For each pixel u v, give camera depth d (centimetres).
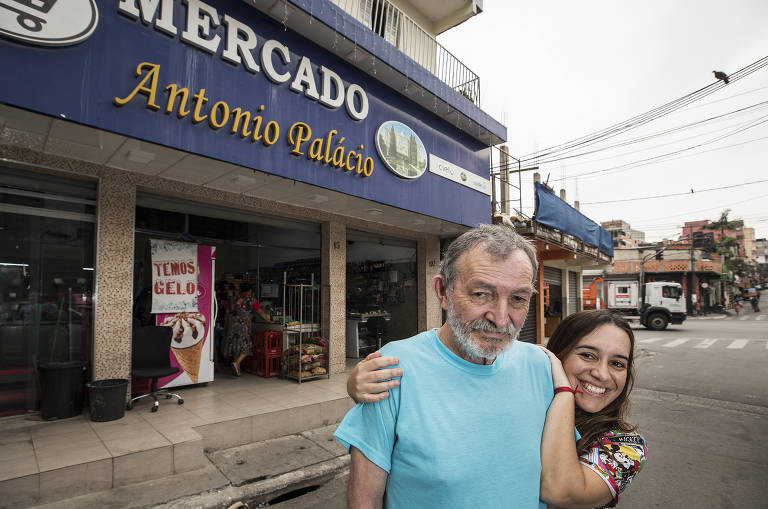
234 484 349
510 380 114
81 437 371
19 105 300
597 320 140
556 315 1530
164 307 539
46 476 302
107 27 344
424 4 831
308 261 750
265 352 643
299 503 339
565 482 111
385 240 823
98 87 337
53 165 415
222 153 416
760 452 448
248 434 436
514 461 106
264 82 455
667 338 1510
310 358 615
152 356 485
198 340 568
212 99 409
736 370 902
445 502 100
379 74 586
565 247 1053
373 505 106
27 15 304
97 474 322
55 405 415
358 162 557
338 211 670
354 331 879
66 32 321
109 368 444
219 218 581
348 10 691
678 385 771
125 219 459
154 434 381
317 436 464
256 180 494
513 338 108
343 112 546
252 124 442
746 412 608
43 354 438
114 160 428
